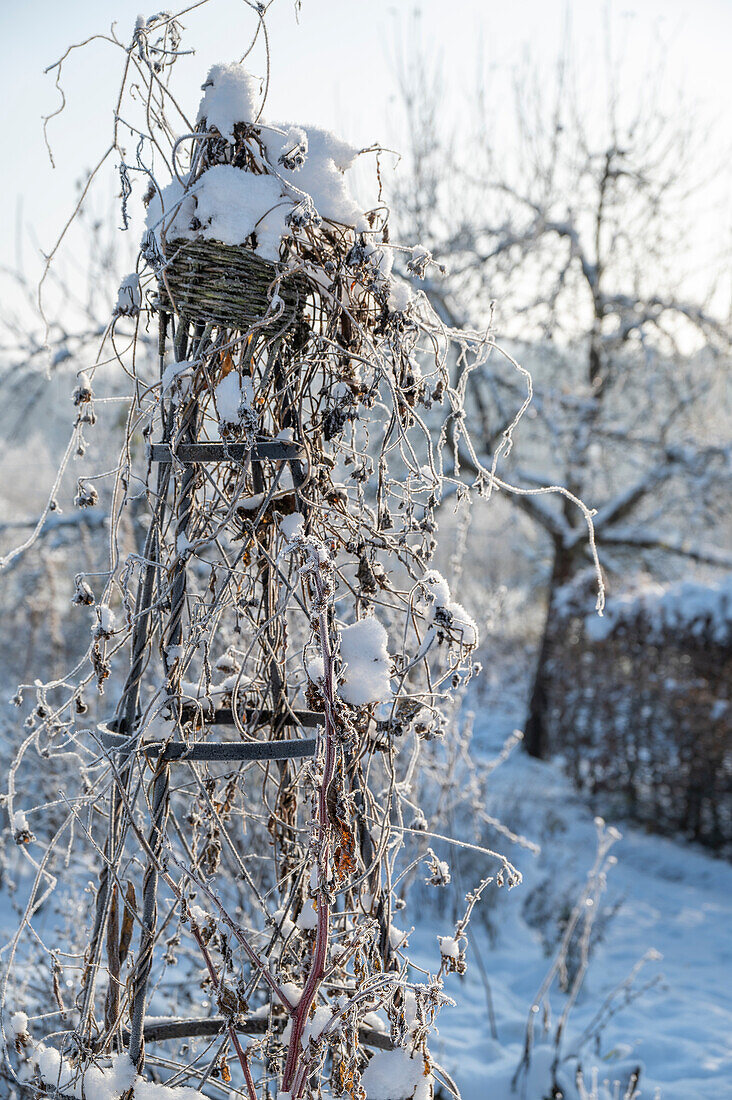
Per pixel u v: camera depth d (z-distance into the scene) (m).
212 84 1.45
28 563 5.63
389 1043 1.59
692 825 6.81
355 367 1.58
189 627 1.57
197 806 1.79
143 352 4.71
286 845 1.83
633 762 7.26
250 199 1.41
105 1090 1.42
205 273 1.44
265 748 1.47
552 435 8.16
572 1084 2.92
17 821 1.47
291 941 1.67
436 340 1.61
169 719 1.51
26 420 5.34
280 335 1.46
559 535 8.73
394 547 1.57
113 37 1.44
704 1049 3.43
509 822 6.14
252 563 1.66
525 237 7.82
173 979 2.69
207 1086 2.01
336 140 1.55
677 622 7.12
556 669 8.27
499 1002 3.72
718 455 8.17
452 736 3.31
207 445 1.49
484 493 1.71
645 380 8.62
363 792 1.54
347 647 1.41
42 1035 2.26
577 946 4.27
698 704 6.80
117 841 1.53
